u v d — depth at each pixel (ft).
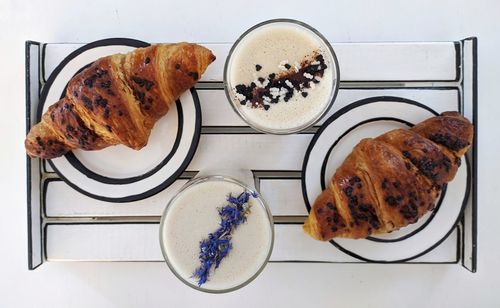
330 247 1.16
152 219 1.17
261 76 1.01
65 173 1.12
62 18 1.22
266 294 1.22
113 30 1.22
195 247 0.98
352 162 1.04
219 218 0.98
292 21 1.01
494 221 1.22
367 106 1.11
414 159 1.00
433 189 1.02
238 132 1.16
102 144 1.07
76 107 1.02
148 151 1.13
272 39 1.01
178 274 0.98
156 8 1.21
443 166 1.00
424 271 1.22
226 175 1.03
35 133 1.06
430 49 1.15
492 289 1.21
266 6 1.21
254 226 0.98
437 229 1.13
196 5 1.21
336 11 1.21
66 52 1.16
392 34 1.21
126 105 1.01
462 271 1.22
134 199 1.11
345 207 1.01
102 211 1.16
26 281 1.23
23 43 1.22
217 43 1.16
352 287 1.22
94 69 1.02
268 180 1.16
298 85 1.01
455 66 1.15
